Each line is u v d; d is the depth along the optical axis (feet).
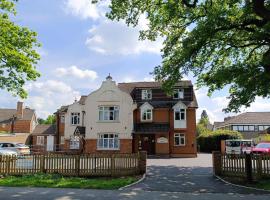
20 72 84.23
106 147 141.79
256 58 90.02
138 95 156.46
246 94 73.10
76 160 65.16
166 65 85.51
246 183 57.00
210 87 84.94
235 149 136.36
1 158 64.80
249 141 138.21
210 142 186.29
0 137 173.78
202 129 240.94
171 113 150.00
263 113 261.44
